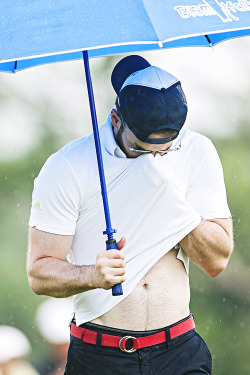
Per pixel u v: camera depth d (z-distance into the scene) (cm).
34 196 1233
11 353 2358
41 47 1020
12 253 3378
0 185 3441
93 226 1227
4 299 3291
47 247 1213
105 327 1233
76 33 1024
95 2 1050
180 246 1261
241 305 3409
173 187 1208
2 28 1052
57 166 1212
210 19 1061
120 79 1242
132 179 1204
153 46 1378
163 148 1209
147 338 1230
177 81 1203
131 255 1224
